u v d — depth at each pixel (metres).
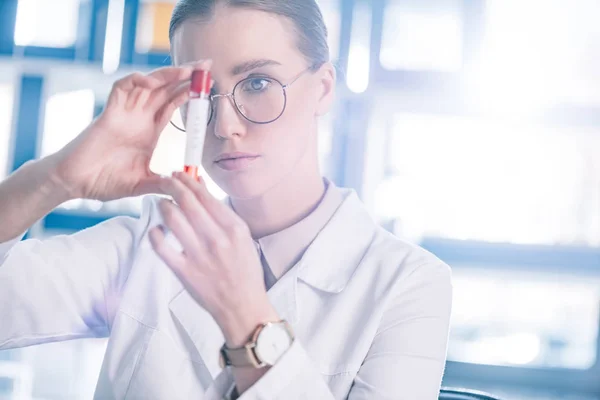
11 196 1.17
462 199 3.80
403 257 1.32
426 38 3.74
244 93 1.22
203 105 1.06
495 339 3.82
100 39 3.87
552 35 3.64
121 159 1.17
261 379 0.99
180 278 0.99
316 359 1.23
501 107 3.70
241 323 0.99
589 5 3.60
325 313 1.27
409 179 3.82
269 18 1.22
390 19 3.75
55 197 1.17
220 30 1.20
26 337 1.30
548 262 3.74
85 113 3.96
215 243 0.96
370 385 1.17
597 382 3.72
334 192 1.41
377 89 3.75
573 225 3.74
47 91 3.94
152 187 1.15
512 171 3.77
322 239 1.33
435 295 1.27
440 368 1.22
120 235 1.44
